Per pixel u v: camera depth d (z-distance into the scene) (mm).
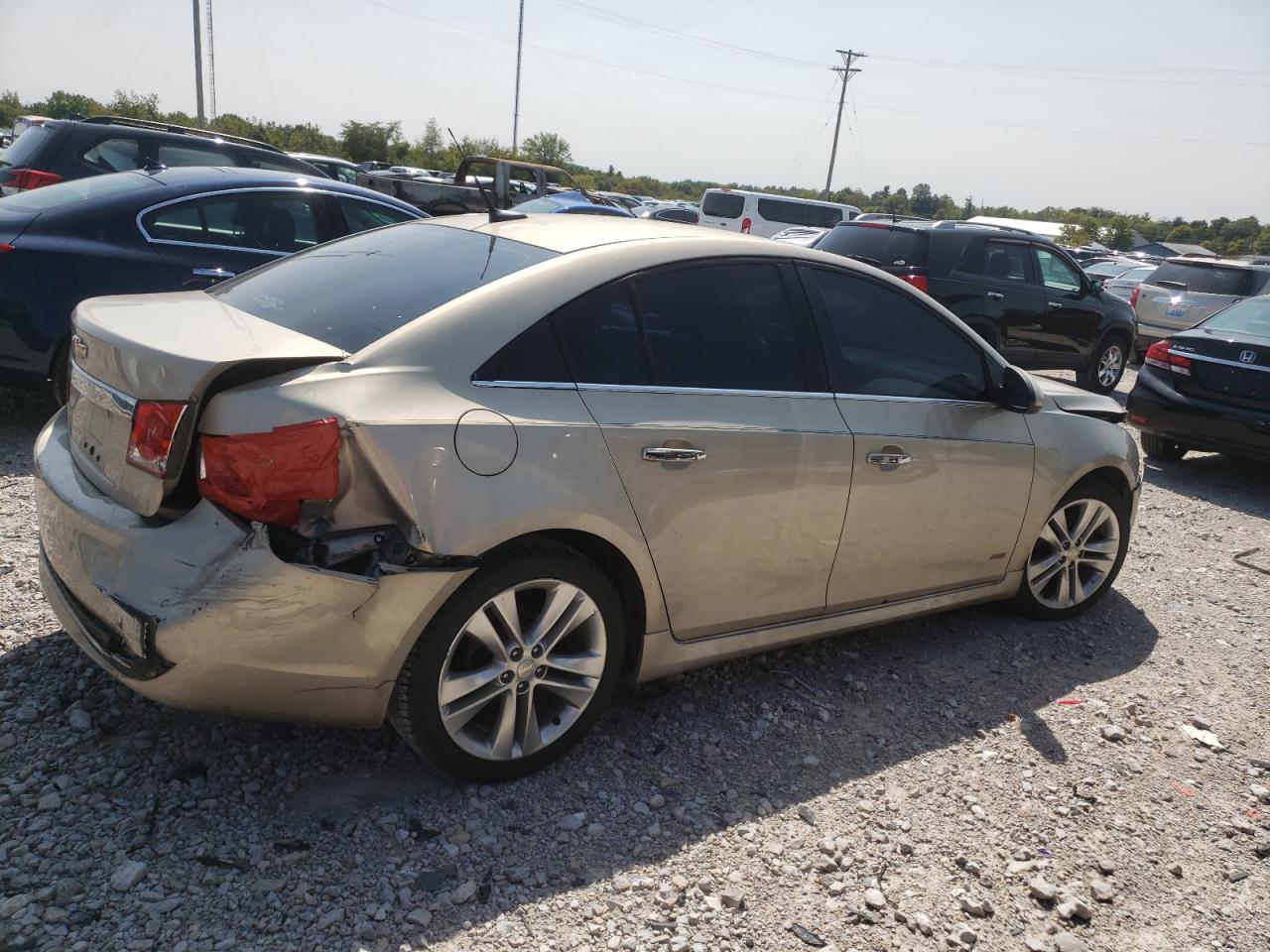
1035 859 2920
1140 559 5801
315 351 2574
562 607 2859
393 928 2340
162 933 2238
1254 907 2828
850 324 3615
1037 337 11055
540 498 2684
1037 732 3643
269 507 2396
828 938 2496
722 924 2492
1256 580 5668
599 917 2461
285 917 2328
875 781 3209
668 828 2842
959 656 4203
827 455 3359
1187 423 7891
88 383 2779
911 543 3770
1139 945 2629
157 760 2846
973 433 3889
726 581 3242
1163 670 4301
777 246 3514
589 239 3207
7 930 2186
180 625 2369
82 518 2607
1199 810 3270
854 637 4281
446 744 2744
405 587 2514
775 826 2916
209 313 2945
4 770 2727
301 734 3059
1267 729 3879
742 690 3688
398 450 2477
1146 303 14719
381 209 7082
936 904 2672
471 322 2754
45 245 5379
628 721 3375
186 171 6297
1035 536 4309
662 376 3051
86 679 3188
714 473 3082
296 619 2428
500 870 2580
